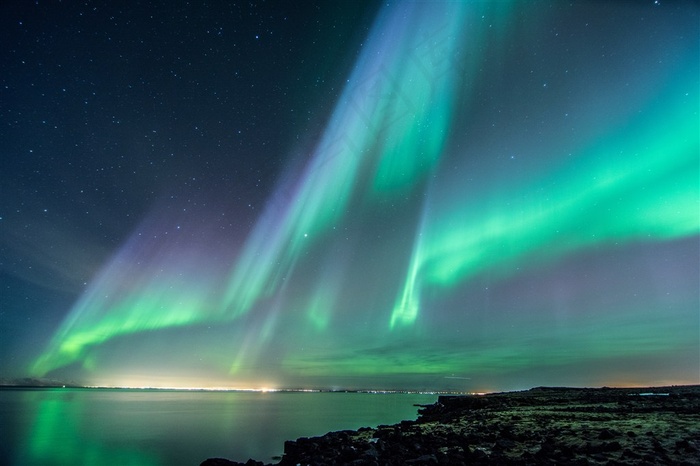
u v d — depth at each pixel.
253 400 107.31
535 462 9.88
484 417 21.56
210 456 22.03
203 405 76.62
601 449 10.58
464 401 35.75
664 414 17.69
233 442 26.95
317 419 43.53
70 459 22.06
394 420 41.22
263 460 20.20
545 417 19.09
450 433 16.02
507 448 12.01
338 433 19.64
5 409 59.59
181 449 24.44
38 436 30.83
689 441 10.84
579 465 9.20
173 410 60.44
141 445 26.05
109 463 20.91
